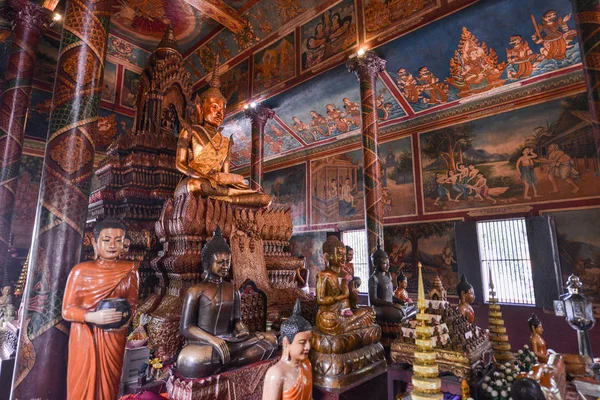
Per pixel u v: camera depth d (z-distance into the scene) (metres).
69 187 3.31
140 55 13.21
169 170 6.22
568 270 7.93
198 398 2.74
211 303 3.15
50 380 2.87
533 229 8.38
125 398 2.90
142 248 5.54
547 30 7.77
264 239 5.52
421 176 10.70
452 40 8.66
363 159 8.02
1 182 6.46
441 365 3.15
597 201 7.73
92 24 3.73
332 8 9.97
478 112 9.75
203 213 4.60
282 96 11.66
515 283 8.72
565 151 8.26
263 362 3.30
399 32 8.80
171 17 11.51
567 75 8.31
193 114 7.30
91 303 2.61
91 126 3.57
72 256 3.21
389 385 3.44
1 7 6.87
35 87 10.97
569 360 3.88
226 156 6.07
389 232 11.16
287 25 10.94
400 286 6.05
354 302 3.95
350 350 3.46
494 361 3.47
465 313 4.27
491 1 7.57
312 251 13.33
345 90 10.84
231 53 12.55
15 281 10.34
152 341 3.85
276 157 15.23
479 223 9.51
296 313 2.57
